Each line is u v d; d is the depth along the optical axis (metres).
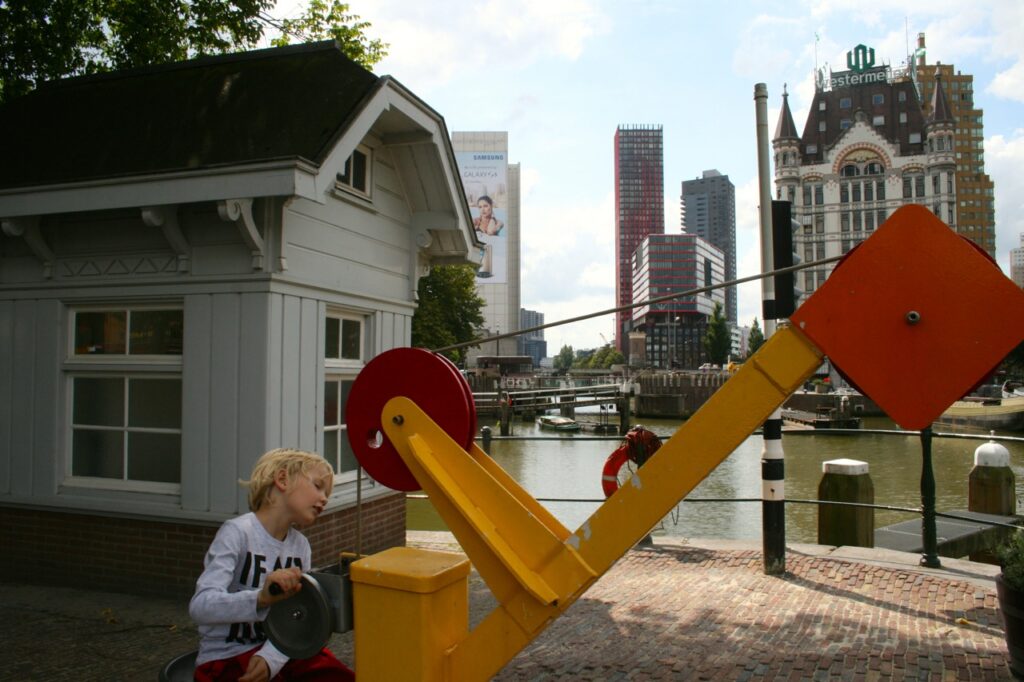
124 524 6.12
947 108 95.88
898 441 33.44
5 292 6.54
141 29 11.60
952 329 2.05
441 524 13.62
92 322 6.41
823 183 99.31
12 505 6.46
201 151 5.80
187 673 2.55
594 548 2.35
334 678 2.59
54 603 5.85
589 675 4.41
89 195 5.70
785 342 2.21
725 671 4.43
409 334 7.52
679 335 162.50
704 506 17.38
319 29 14.87
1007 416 42.12
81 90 7.42
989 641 4.81
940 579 6.27
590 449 32.88
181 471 5.98
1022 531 4.48
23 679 4.41
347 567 2.69
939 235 2.08
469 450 2.91
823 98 101.31
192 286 5.89
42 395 6.41
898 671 4.34
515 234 154.88
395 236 7.30
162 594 5.97
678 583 6.37
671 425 56.47
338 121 5.66
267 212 5.66
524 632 2.40
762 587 6.19
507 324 149.00
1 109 7.52
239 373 5.74
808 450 30.25
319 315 6.21
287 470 2.52
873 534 8.15
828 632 5.06
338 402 6.59
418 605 2.41
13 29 10.55
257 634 2.48
